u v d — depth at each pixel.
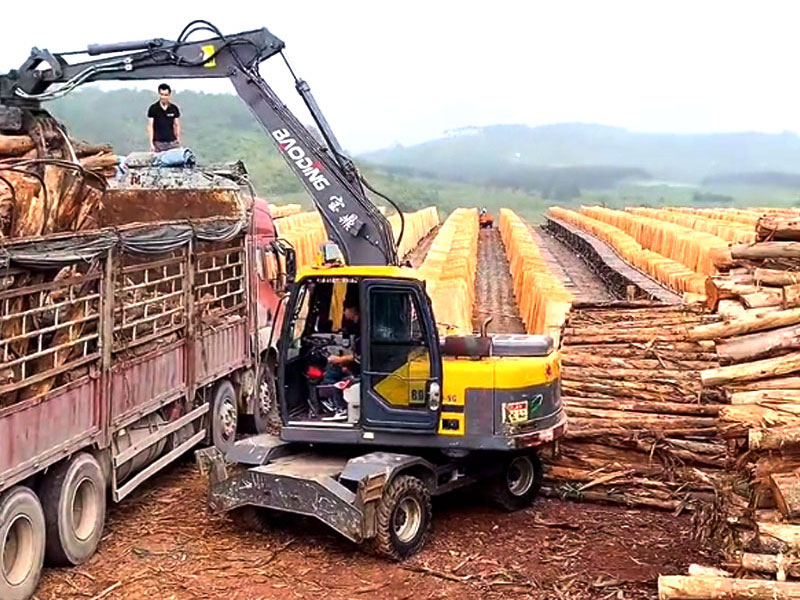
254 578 7.96
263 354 12.93
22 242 6.89
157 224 9.49
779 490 6.14
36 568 7.39
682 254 25.05
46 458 7.37
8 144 9.62
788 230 7.60
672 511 9.82
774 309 7.13
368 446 9.05
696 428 9.88
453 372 8.83
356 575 8.08
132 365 8.84
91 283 8.03
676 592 5.95
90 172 9.82
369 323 8.76
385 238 10.41
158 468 9.68
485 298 25.66
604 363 10.49
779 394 6.63
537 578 8.05
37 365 7.30
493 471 9.52
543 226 61.44
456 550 8.69
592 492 10.12
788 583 5.83
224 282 11.47
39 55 10.55
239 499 8.54
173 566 8.16
